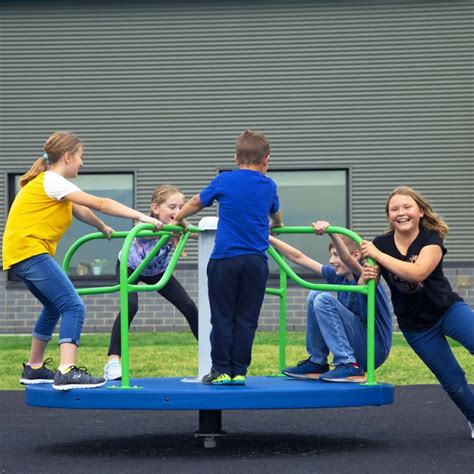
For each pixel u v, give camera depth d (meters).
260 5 23.06
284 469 7.07
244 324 7.91
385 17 22.94
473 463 7.28
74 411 10.84
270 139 23.08
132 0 23.22
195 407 7.50
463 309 8.27
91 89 23.30
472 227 22.75
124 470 7.13
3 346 18.08
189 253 22.47
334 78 23.00
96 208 8.00
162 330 22.66
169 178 23.22
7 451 8.15
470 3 22.84
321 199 23.09
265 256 7.96
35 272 7.97
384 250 8.25
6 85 23.36
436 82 22.94
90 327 22.84
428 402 11.02
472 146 22.84
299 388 7.69
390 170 22.92
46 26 23.34
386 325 8.49
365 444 8.29
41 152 23.36
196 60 23.14
